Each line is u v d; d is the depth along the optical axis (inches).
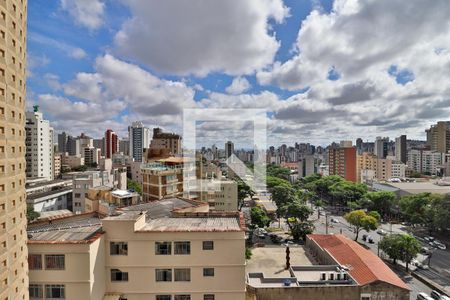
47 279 814.5
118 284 906.7
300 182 5600.4
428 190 3710.6
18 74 666.2
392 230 3038.9
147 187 2215.8
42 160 4151.1
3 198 598.2
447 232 2815.0
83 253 813.9
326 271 1545.3
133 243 907.4
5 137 608.4
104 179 3142.2
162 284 906.1
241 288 913.5
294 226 2672.2
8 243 613.9
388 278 1376.7
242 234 914.1
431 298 1547.7
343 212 4008.4
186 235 909.2
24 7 702.5
